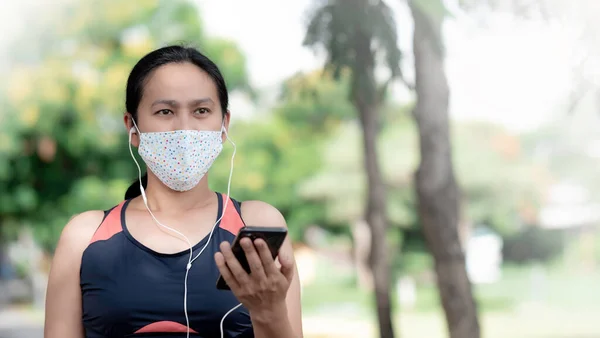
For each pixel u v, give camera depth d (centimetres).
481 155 3353
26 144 1989
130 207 246
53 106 1941
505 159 3406
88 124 1989
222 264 204
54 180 2084
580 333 2092
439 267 859
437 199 850
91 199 2064
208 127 242
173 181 239
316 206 3077
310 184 2945
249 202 254
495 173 3344
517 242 3969
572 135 3959
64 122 1981
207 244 237
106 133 2011
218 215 243
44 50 2072
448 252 854
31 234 2712
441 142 844
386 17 681
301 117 2925
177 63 242
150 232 238
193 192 245
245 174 2533
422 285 3575
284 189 2806
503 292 3541
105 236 238
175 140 236
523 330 2198
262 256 200
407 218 3086
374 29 677
